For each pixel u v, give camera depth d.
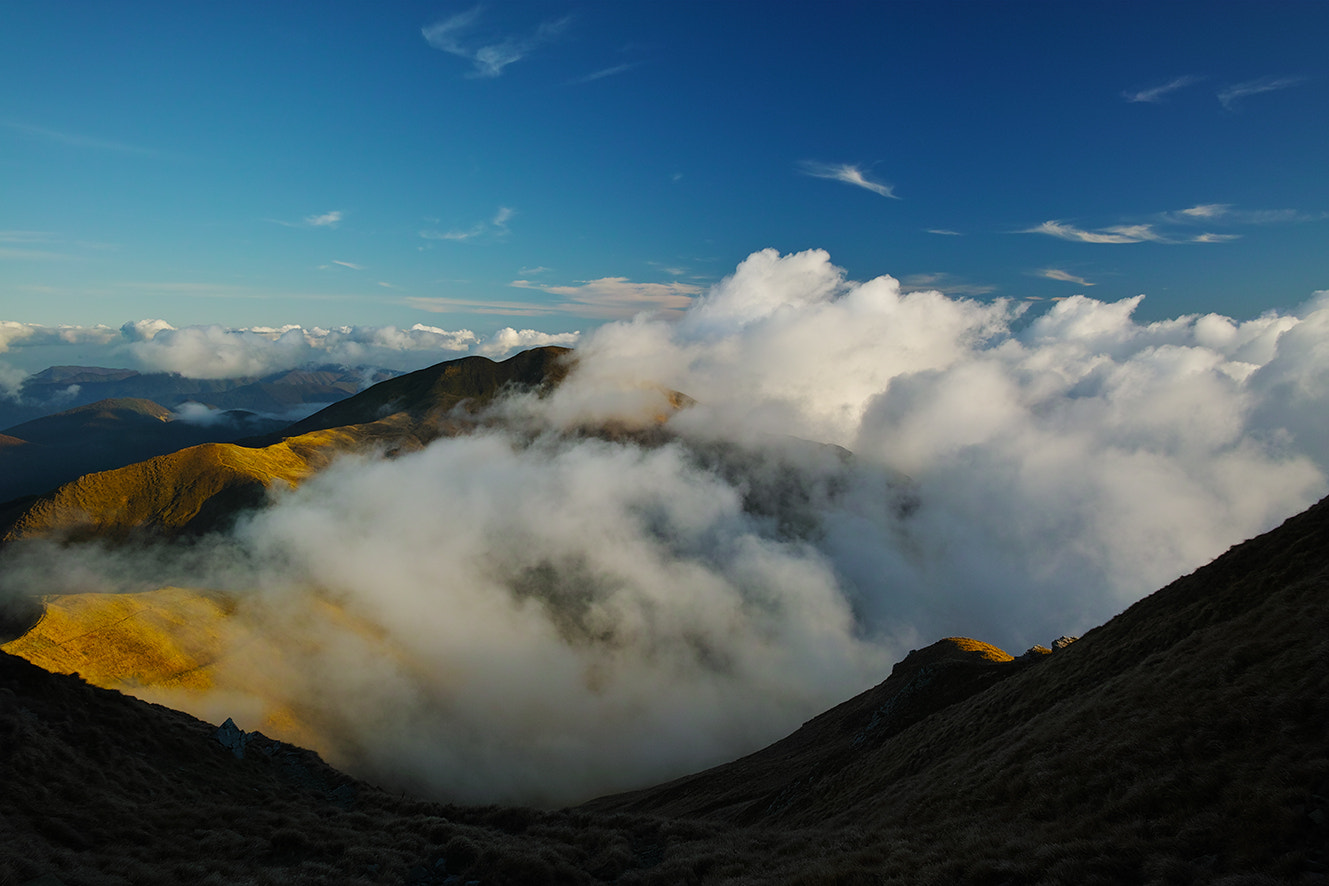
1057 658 37.34
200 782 30.88
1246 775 14.93
